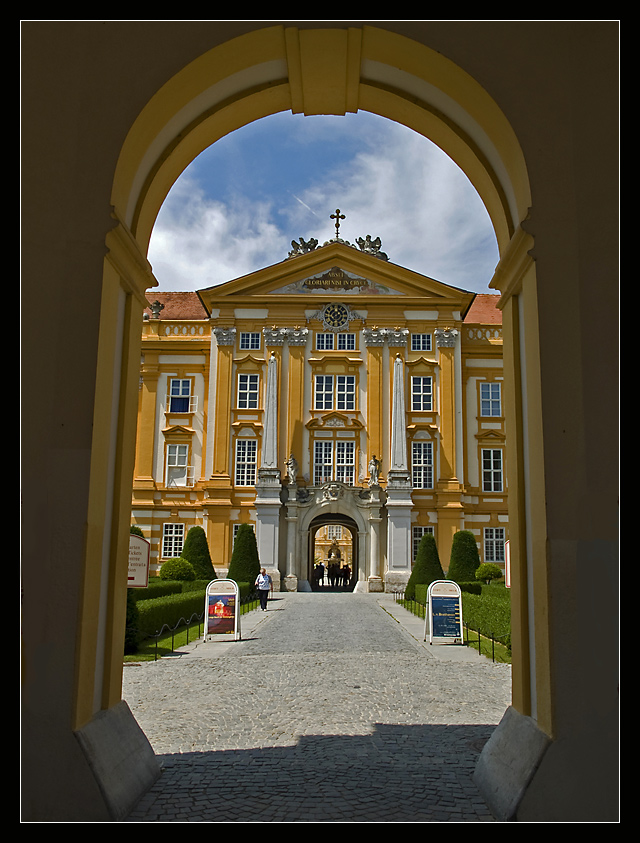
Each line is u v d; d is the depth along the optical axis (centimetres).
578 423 624
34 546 600
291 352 4356
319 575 4688
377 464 4169
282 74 793
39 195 648
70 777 571
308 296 4400
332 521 4400
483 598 1986
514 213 733
